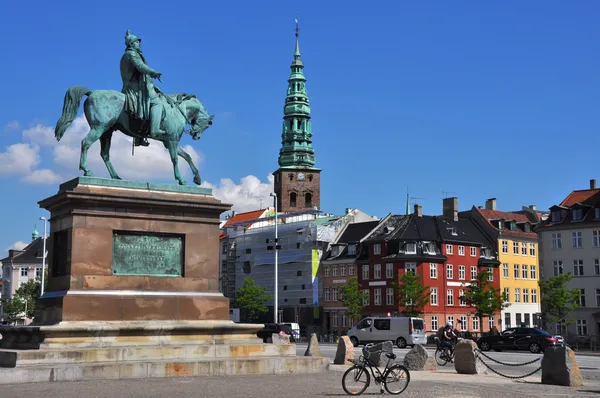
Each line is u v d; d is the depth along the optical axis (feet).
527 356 144.25
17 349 71.51
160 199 76.64
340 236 354.54
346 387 61.57
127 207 75.56
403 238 314.96
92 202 73.72
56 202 74.79
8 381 62.49
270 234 382.01
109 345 71.26
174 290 77.00
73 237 72.79
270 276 377.50
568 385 75.41
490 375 87.25
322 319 345.31
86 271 72.90
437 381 76.54
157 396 55.93
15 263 472.85
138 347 71.05
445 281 317.83
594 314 260.83
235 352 76.18
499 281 336.70
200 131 85.15
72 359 67.56
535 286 352.90
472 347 87.92
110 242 74.43
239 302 352.49
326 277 346.13
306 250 356.18
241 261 398.42
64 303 70.74
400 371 64.03
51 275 76.07
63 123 76.33
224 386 62.90
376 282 321.11
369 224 344.49
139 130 79.71
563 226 271.69
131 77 79.92
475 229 342.44
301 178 504.84
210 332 76.84
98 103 76.74
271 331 191.62
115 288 73.97
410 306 294.46
